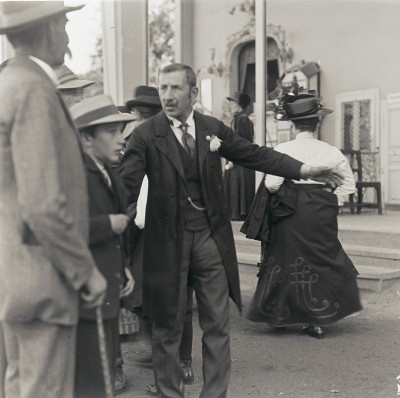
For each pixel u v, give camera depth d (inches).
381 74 399.9
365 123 407.2
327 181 134.1
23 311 81.5
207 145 132.2
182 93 129.6
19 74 80.5
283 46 446.6
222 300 132.5
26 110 78.2
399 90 391.9
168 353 133.3
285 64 446.9
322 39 426.6
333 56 422.0
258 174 315.3
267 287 196.7
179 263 130.2
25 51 86.8
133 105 170.4
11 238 81.9
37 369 83.0
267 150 136.3
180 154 130.6
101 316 90.8
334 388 147.6
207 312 132.0
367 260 252.5
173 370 134.3
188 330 152.9
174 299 130.5
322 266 190.9
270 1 449.4
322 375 157.6
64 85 142.9
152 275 131.6
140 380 157.9
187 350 153.9
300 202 191.5
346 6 414.0
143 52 393.4
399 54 390.6
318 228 190.7
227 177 337.7
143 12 390.3
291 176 134.1
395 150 390.6
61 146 81.0
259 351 179.9
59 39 88.8
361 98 408.2
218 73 481.4
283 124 424.2
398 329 200.4
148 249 132.3
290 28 442.0
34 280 81.0
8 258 82.0
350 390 145.9
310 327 196.2
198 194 132.3
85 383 91.9
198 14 486.0
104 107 99.9
